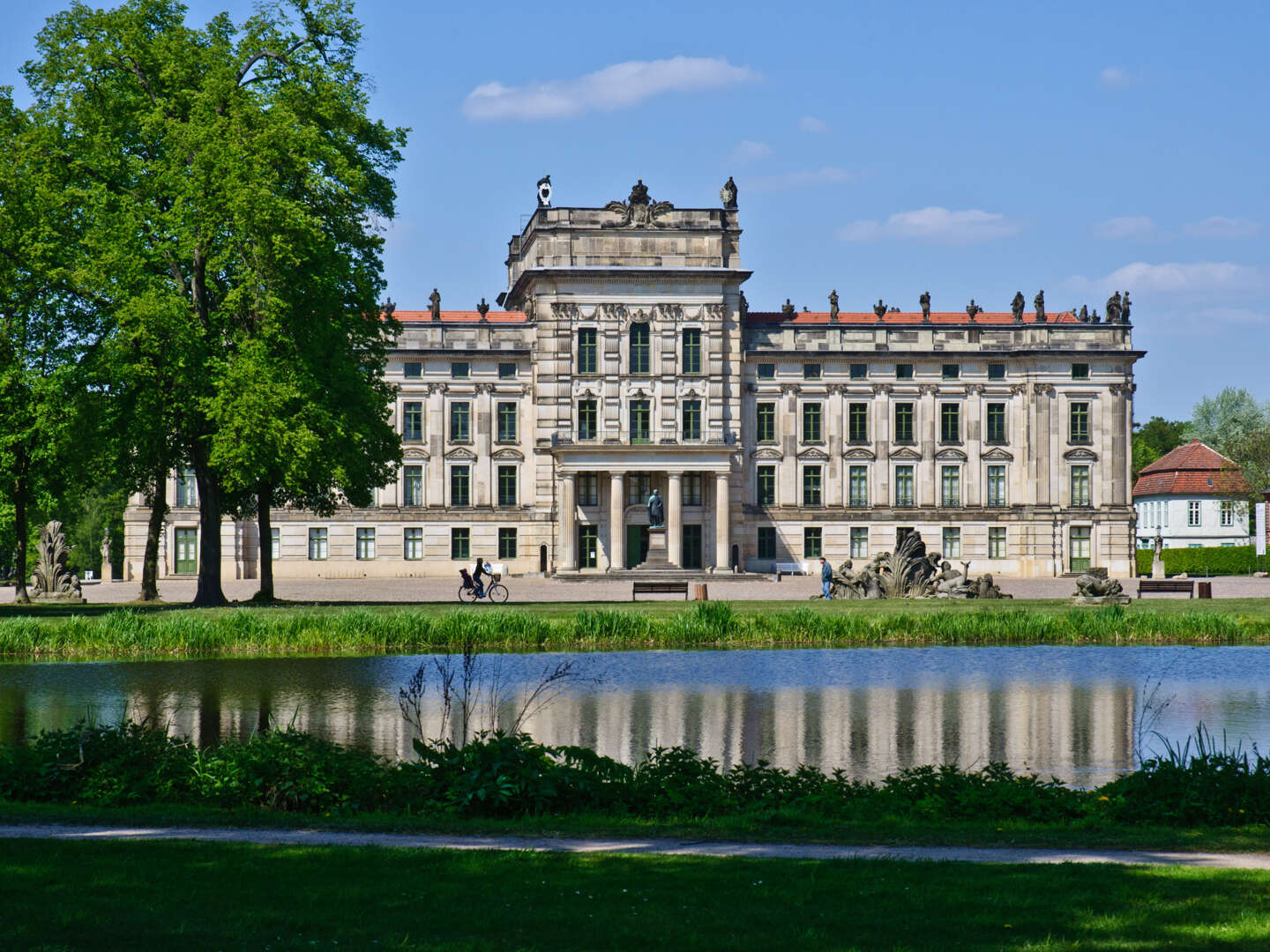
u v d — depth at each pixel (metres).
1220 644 57.41
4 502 93.38
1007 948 14.34
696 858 18.73
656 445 113.31
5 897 16.33
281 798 23.25
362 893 16.59
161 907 15.90
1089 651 54.06
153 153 65.38
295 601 77.56
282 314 61.47
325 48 66.75
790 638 56.69
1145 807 22.56
